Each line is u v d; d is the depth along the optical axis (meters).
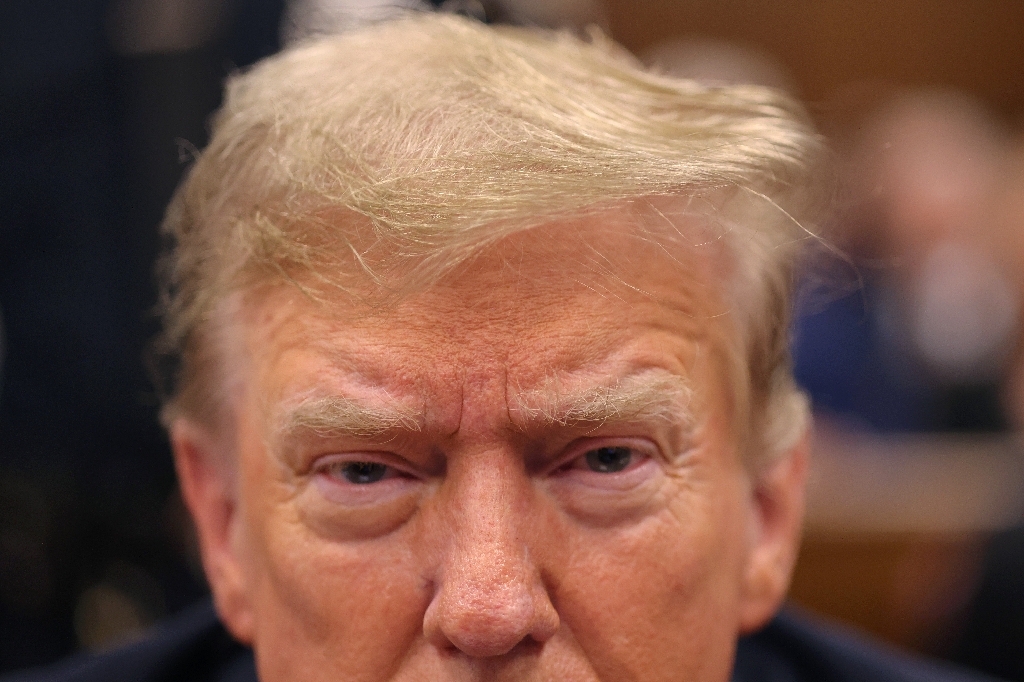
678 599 0.84
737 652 1.27
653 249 0.81
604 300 0.79
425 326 0.78
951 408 2.74
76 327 1.94
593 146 0.80
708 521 0.86
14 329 1.93
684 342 0.83
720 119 0.91
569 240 0.79
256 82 0.96
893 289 2.90
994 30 4.32
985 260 2.92
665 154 0.81
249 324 0.87
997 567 1.66
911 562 2.09
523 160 0.78
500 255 0.78
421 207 0.76
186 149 1.09
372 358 0.78
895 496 2.15
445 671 0.80
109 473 1.92
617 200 0.79
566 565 0.81
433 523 0.80
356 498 0.82
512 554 0.78
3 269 1.94
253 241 0.84
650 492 0.83
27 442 1.91
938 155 3.05
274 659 0.87
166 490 1.93
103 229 1.96
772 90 0.97
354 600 0.82
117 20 1.97
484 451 0.79
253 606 0.91
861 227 2.78
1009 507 1.76
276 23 1.95
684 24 4.06
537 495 0.81
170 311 1.08
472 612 0.76
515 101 0.84
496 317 0.78
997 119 4.31
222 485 0.97
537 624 0.79
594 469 0.82
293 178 0.82
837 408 2.63
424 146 0.80
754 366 0.93
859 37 4.22
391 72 0.89
